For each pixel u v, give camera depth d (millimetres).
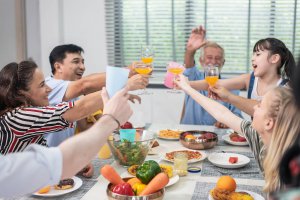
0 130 1639
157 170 1519
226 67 3859
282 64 2408
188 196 1562
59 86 2180
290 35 3697
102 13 3877
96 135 980
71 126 1755
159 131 2539
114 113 1022
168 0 3826
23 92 1712
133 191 1455
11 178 866
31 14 3932
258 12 3695
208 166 1929
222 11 3752
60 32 3918
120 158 1901
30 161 889
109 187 1486
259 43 2445
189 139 2197
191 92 2111
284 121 1217
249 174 1818
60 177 914
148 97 3873
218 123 2752
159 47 3938
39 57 4008
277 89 1400
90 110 1724
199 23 3820
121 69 1056
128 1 3887
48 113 1671
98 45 3943
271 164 1235
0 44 3863
